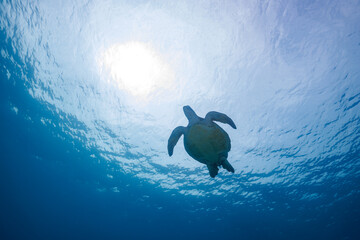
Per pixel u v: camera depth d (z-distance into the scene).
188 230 21.78
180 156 14.20
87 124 13.90
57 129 14.85
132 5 10.67
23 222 25.08
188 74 12.27
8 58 12.22
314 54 11.49
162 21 11.21
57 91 12.94
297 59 11.61
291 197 17.69
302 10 10.48
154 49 11.95
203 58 11.95
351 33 10.94
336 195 18.05
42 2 10.40
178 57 12.07
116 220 21.77
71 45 11.59
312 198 18.06
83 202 20.56
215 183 15.98
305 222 20.31
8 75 12.92
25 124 15.33
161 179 16.17
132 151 14.59
